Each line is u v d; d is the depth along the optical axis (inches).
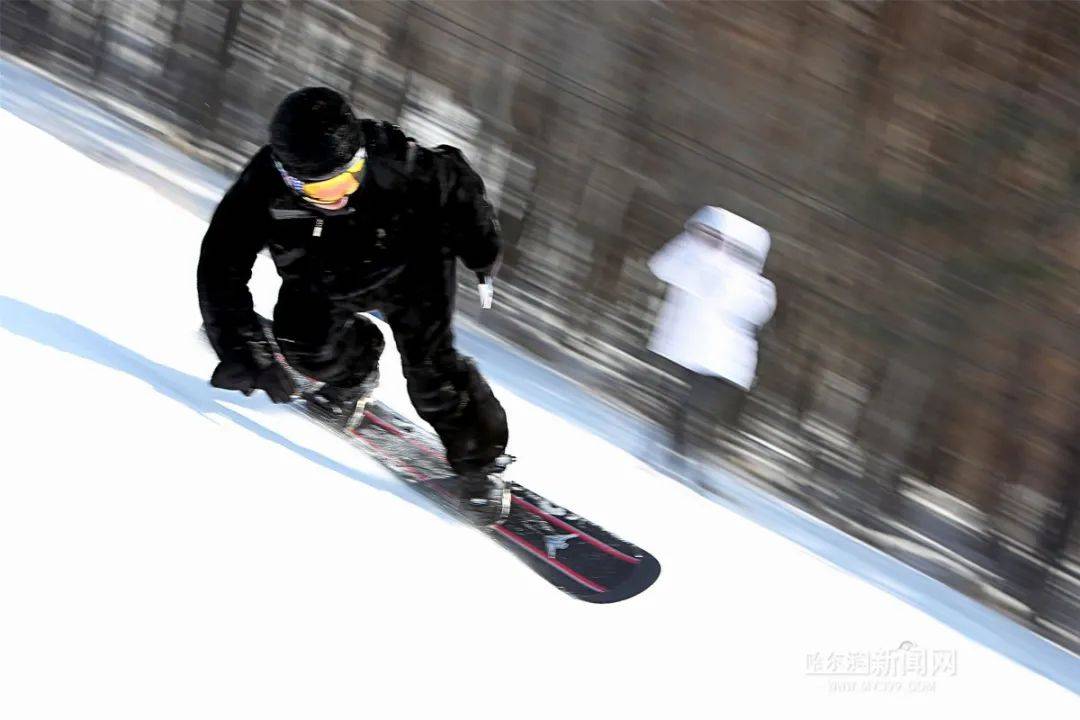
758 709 318.7
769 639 357.7
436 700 262.2
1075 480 746.2
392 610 284.2
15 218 410.6
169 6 768.9
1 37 754.8
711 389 488.1
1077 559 735.7
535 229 756.6
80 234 426.0
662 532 401.7
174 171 651.5
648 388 668.1
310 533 295.0
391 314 318.0
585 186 781.9
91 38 765.3
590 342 708.0
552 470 419.2
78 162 518.0
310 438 346.3
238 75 773.3
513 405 481.1
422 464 360.8
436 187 302.7
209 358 371.2
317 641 259.6
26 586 228.4
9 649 214.5
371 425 370.9
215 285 303.0
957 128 891.4
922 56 901.8
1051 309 856.3
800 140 873.5
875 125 901.2
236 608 255.4
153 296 401.1
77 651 222.2
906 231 863.7
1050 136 879.7
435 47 802.8
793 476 736.3
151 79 761.6
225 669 238.2
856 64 906.1
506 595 315.6
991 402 847.7
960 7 895.1
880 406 834.2
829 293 848.3
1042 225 872.3
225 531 276.8
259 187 291.7
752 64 866.8
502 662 287.6
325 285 306.5
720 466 537.0
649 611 340.8
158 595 245.9
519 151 783.7
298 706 239.5
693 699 310.0
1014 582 716.0
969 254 866.8
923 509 775.7
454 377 327.3
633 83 844.0
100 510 259.0
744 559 406.9
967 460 839.1
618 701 295.0
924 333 848.9
